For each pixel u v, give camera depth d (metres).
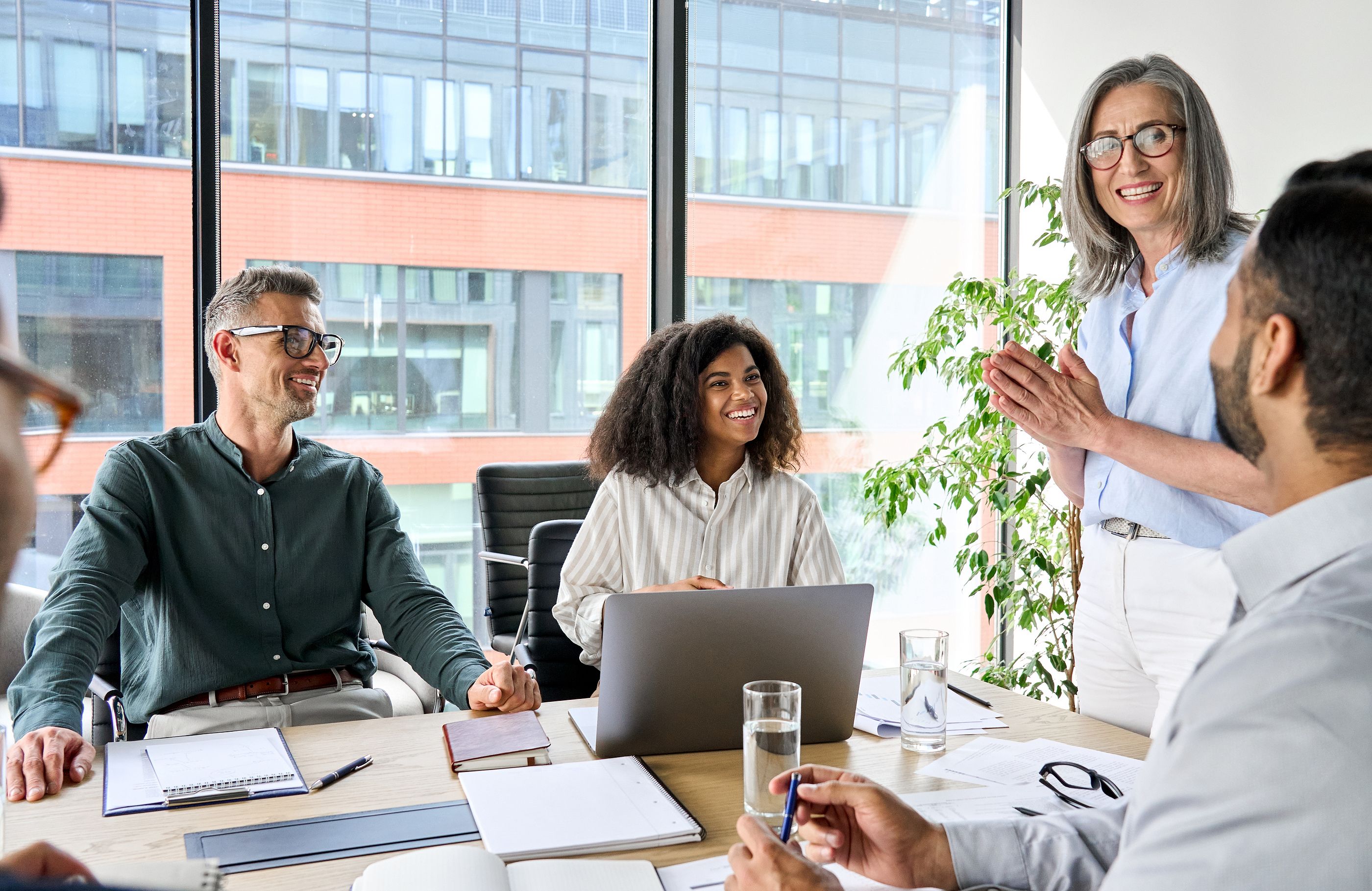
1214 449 1.67
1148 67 1.93
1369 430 0.69
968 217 4.38
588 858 1.16
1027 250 4.16
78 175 3.20
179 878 0.85
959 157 4.34
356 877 1.11
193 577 2.20
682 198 3.86
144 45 3.24
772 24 4.01
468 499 3.79
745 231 4.03
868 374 4.25
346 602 2.32
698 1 3.91
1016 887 1.06
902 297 4.29
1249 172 3.11
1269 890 0.59
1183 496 1.76
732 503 2.29
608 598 1.41
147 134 3.26
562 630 2.69
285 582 2.25
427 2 3.59
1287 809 0.59
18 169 3.14
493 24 3.68
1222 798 0.61
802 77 4.07
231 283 2.27
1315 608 0.63
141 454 2.21
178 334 3.33
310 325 2.26
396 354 3.65
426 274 3.66
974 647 4.39
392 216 3.60
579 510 3.19
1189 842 0.62
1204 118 1.88
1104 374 2.06
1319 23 2.88
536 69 3.75
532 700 1.78
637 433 2.32
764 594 1.48
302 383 2.25
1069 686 3.41
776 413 2.37
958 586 4.37
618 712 1.48
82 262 3.22
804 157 4.10
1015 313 3.38
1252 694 0.62
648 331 3.96
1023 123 4.20
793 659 1.53
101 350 3.25
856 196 4.19
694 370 2.27
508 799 1.31
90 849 1.18
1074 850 1.06
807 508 2.32
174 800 1.31
